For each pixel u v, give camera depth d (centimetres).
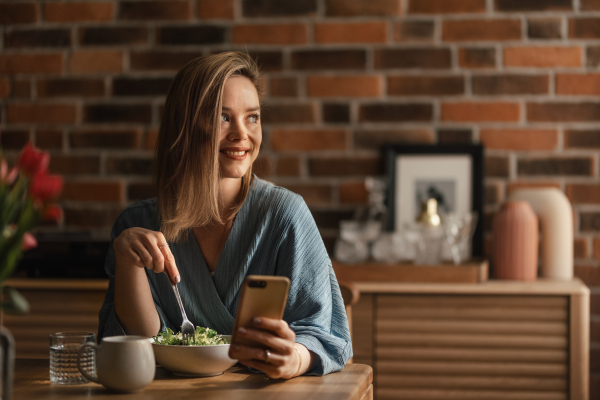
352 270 198
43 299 196
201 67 116
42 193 65
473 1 220
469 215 202
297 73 227
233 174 115
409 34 223
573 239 216
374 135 225
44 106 235
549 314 184
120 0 232
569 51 216
